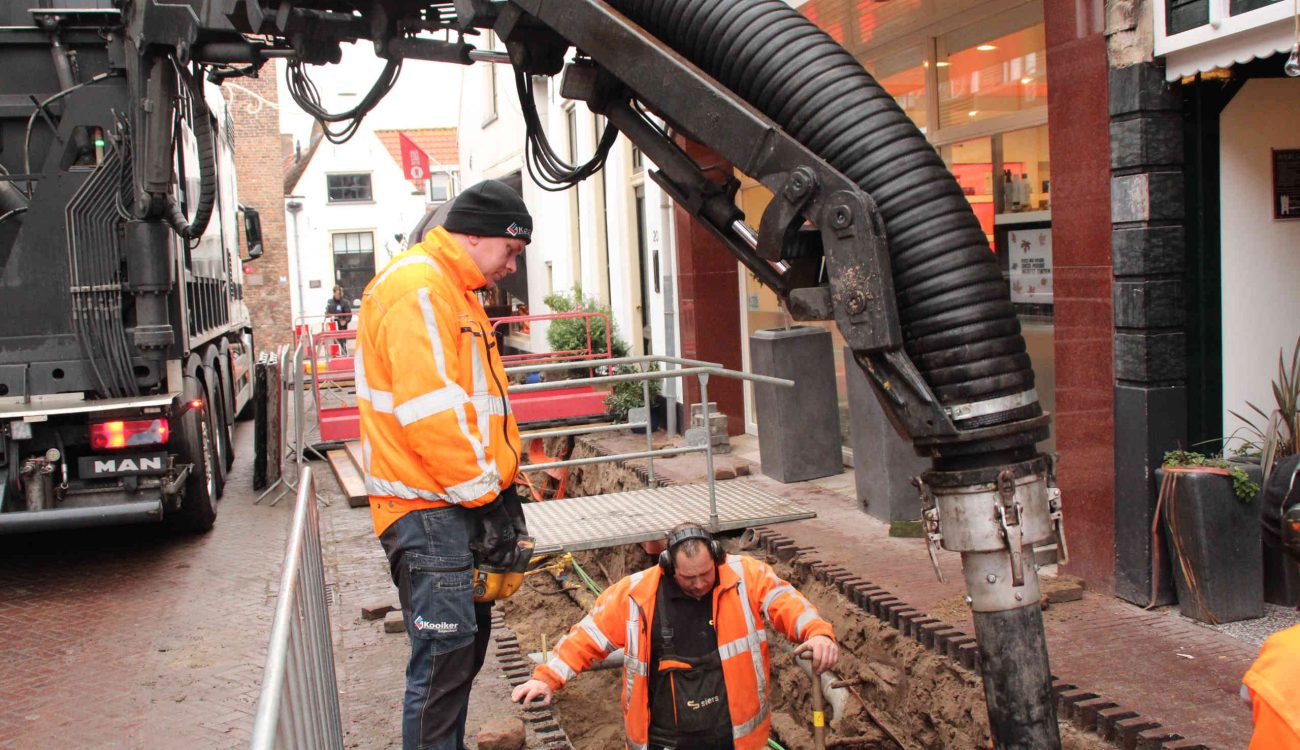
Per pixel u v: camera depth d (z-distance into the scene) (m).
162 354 8.16
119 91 8.02
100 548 8.95
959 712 4.58
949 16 7.54
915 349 3.14
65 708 5.52
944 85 7.76
